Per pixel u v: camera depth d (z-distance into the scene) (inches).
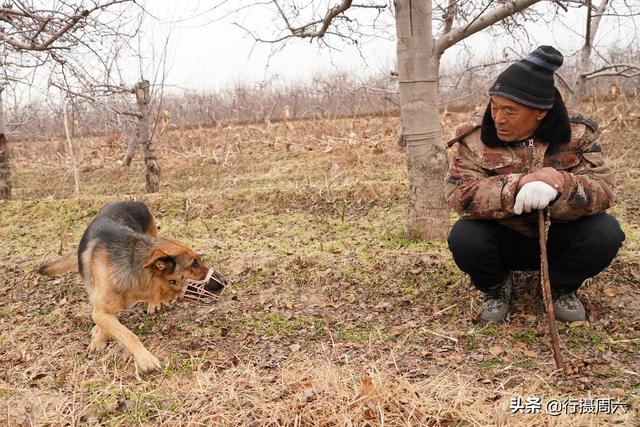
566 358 145.6
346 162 412.2
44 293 219.1
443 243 222.2
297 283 205.2
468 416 122.3
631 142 391.5
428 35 213.5
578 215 144.8
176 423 130.0
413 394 130.9
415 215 229.1
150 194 354.0
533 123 140.4
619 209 257.0
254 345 168.4
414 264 201.8
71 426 133.0
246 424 126.8
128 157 512.4
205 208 322.0
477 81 577.0
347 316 181.8
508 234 157.3
